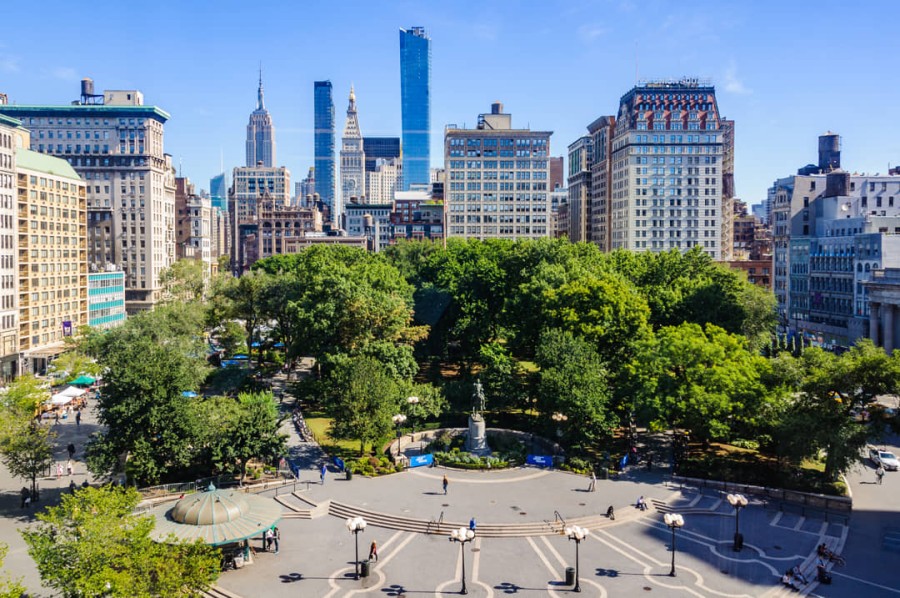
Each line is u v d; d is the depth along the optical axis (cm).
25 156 14688
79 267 16250
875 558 5903
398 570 5650
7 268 13300
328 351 9975
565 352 8875
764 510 6931
